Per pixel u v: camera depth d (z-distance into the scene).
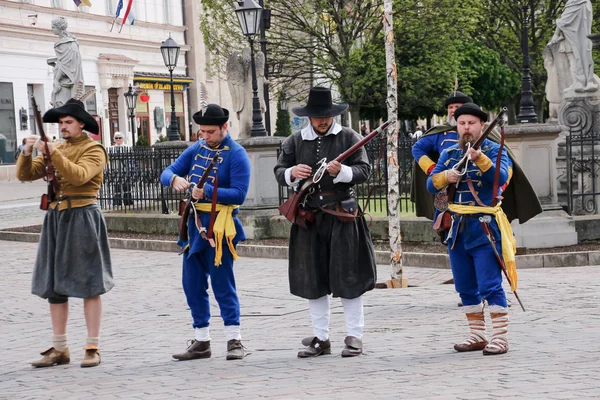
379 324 11.39
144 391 8.15
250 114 24.27
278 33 38.97
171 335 11.51
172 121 33.62
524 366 8.34
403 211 21.03
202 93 10.48
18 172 9.69
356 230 9.40
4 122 47.41
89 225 9.65
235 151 9.73
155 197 24.06
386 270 17.06
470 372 8.20
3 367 9.86
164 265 18.80
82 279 9.59
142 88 57.88
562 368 8.15
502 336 9.12
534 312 11.65
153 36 59.88
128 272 17.94
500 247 9.22
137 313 13.32
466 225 9.21
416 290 14.33
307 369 8.78
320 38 38.53
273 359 9.48
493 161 9.33
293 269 9.52
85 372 9.29
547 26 43.50
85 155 9.71
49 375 9.23
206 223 9.59
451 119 10.76
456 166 9.20
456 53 40.75
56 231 9.70
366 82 38.38
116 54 55.91
